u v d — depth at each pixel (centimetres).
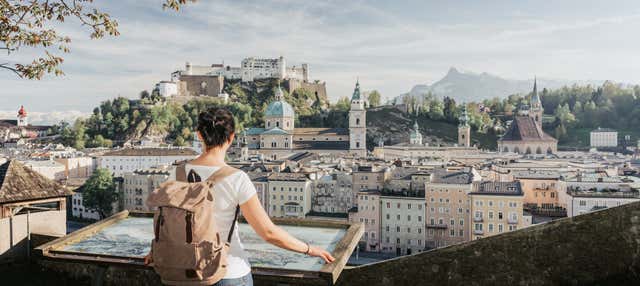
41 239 2272
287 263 1253
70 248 1402
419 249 13188
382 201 13538
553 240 1502
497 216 12181
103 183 18262
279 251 1351
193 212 831
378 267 1644
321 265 1231
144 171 19425
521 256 1525
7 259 2192
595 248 1471
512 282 1532
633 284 1427
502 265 1542
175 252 822
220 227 891
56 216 2438
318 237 1427
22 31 2089
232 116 970
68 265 2136
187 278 842
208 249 835
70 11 2112
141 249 1386
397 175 14675
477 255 1563
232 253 941
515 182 12738
